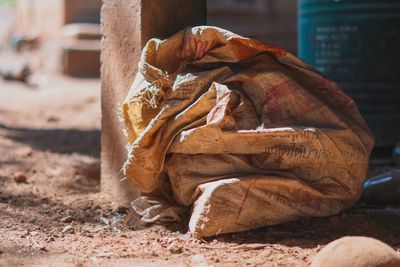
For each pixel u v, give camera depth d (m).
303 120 4.84
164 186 5.11
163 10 5.34
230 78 4.80
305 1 7.62
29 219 5.05
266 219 4.64
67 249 4.32
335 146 4.77
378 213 5.23
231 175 4.70
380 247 3.68
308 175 4.78
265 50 4.87
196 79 4.80
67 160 7.72
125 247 4.37
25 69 16.00
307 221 4.83
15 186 6.22
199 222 4.50
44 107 12.65
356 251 3.66
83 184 6.45
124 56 5.46
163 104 4.84
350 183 4.87
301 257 4.16
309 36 7.60
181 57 5.04
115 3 5.52
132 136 4.98
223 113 4.61
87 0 17.11
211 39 4.89
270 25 16.12
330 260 3.70
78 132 9.91
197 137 4.64
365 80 7.30
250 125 4.79
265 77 4.84
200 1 5.54
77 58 16.62
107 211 5.34
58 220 5.06
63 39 16.92
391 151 7.41
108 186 5.78
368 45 7.25
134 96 4.90
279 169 4.74
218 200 4.53
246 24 16.30
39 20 18.55
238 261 4.07
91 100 13.23
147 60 4.97
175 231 4.77
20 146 8.57
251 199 4.59
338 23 7.32
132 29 5.36
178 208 4.96
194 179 4.76
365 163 4.93
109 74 5.65
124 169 4.88
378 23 7.21
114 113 5.62
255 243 4.46
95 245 4.43
